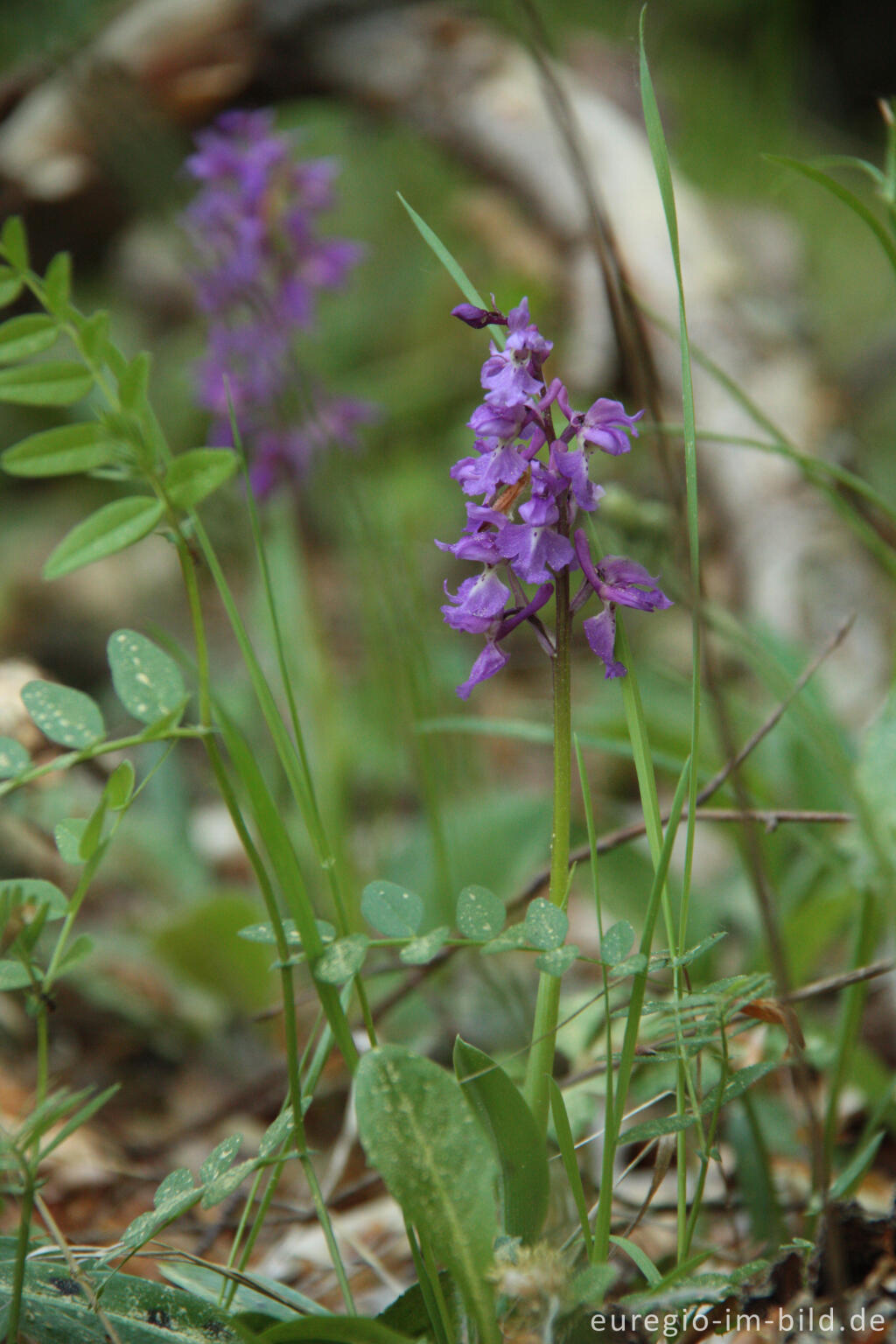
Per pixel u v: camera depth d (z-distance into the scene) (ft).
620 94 8.76
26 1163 2.91
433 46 8.48
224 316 5.44
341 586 7.29
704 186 11.29
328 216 11.34
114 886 5.30
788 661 4.63
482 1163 2.92
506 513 3.00
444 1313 2.97
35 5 7.56
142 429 2.89
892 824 3.22
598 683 6.95
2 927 2.91
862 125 14.80
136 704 2.96
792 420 6.64
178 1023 4.65
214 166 5.38
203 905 4.52
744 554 6.30
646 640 7.16
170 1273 3.12
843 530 6.09
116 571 8.77
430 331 10.14
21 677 3.48
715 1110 3.02
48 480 9.88
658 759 3.63
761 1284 3.09
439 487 8.79
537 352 2.97
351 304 10.63
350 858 4.94
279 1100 4.22
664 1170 3.08
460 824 4.74
